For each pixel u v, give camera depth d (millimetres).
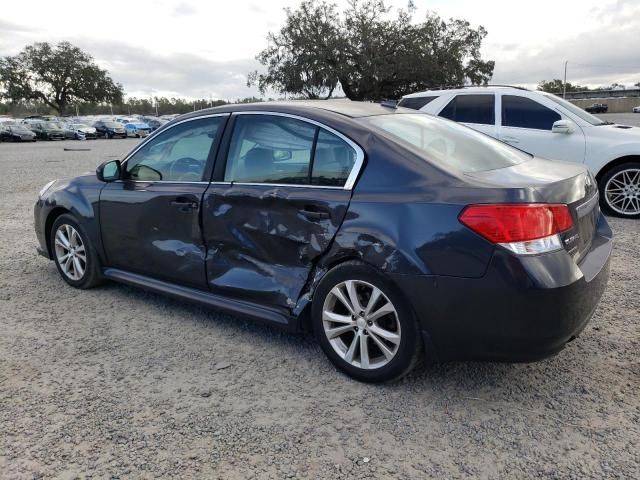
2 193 11023
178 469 2422
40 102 82000
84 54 80312
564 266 2609
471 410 2838
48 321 4090
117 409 2900
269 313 3439
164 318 4125
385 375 2998
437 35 44000
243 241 3504
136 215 4109
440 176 2850
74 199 4570
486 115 7949
